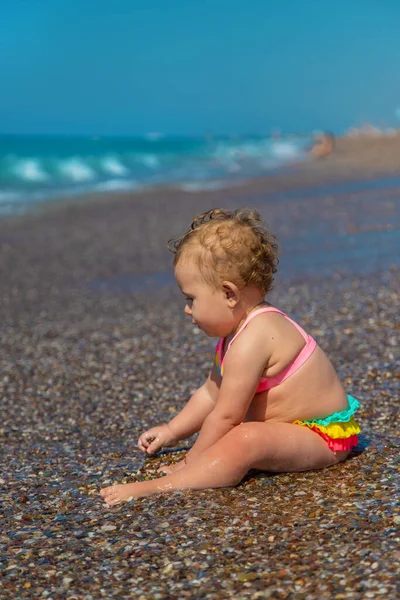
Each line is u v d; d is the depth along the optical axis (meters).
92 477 3.17
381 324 5.80
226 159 36.84
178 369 5.14
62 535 2.52
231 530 2.45
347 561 2.15
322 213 13.38
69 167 28.36
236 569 2.18
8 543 2.48
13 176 25.45
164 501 2.74
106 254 10.87
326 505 2.59
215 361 3.25
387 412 3.77
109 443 3.72
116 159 32.19
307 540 2.31
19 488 3.07
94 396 4.65
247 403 2.90
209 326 2.98
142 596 2.08
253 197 17.28
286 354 2.91
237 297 2.93
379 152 33.03
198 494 2.78
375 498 2.61
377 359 4.84
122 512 2.69
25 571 2.27
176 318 6.86
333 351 5.16
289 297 7.14
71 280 9.22
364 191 16.64
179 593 2.08
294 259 9.27
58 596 2.11
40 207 16.70
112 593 2.11
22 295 8.47
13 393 4.85
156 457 3.41
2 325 7.05
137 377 5.02
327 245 10.15
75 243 11.84
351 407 3.11
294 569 2.14
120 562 2.29
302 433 2.92
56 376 5.21
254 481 2.88
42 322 7.12
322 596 1.98
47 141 58.38
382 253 9.28
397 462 3.00
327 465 2.98
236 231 2.92
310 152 38.81
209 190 19.73
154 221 13.96
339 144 42.84
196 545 2.36
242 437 2.83
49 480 3.17
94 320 7.05
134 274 9.43
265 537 2.37
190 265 2.96
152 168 31.36
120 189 21.28
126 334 6.36
